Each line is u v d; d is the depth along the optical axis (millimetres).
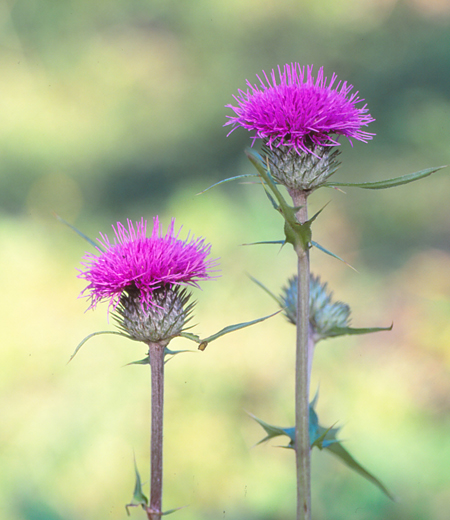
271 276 10461
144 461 6949
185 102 18438
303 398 2719
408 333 8695
